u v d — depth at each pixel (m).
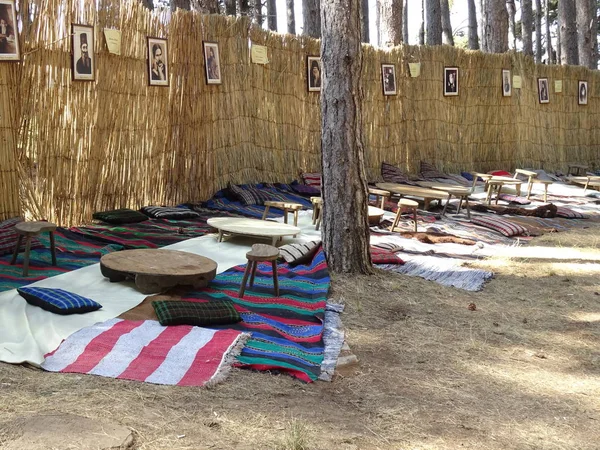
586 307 6.54
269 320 5.34
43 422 3.48
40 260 6.56
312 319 5.51
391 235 8.97
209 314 5.10
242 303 5.68
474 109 15.10
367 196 6.98
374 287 6.62
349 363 4.79
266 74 11.48
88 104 8.35
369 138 13.14
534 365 5.01
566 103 17.58
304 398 4.17
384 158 13.41
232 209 9.88
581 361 5.15
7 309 5.09
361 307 6.04
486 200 12.27
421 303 6.32
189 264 6.11
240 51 10.92
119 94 8.80
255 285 6.19
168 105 9.61
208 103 10.34
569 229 10.42
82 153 8.34
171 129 9.73
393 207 10.43
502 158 15.58
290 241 8.07
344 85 6.73
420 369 4.80
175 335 4.78
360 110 6.85
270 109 11.61
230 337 4.76
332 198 6.89
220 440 3.50
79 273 6.16
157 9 9.43
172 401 3.92
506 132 15.58
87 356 4.43
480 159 15.32
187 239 7.87
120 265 5.90
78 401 3.80
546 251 8.80
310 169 12.40
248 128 11.19
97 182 8.66
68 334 4.71
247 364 4.50
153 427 3.57
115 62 8.68
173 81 9.69
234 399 4.05
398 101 13.68
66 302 5.06
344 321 5.66
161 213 8.98
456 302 6.45
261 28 11.32
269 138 11.61
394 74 13.45
